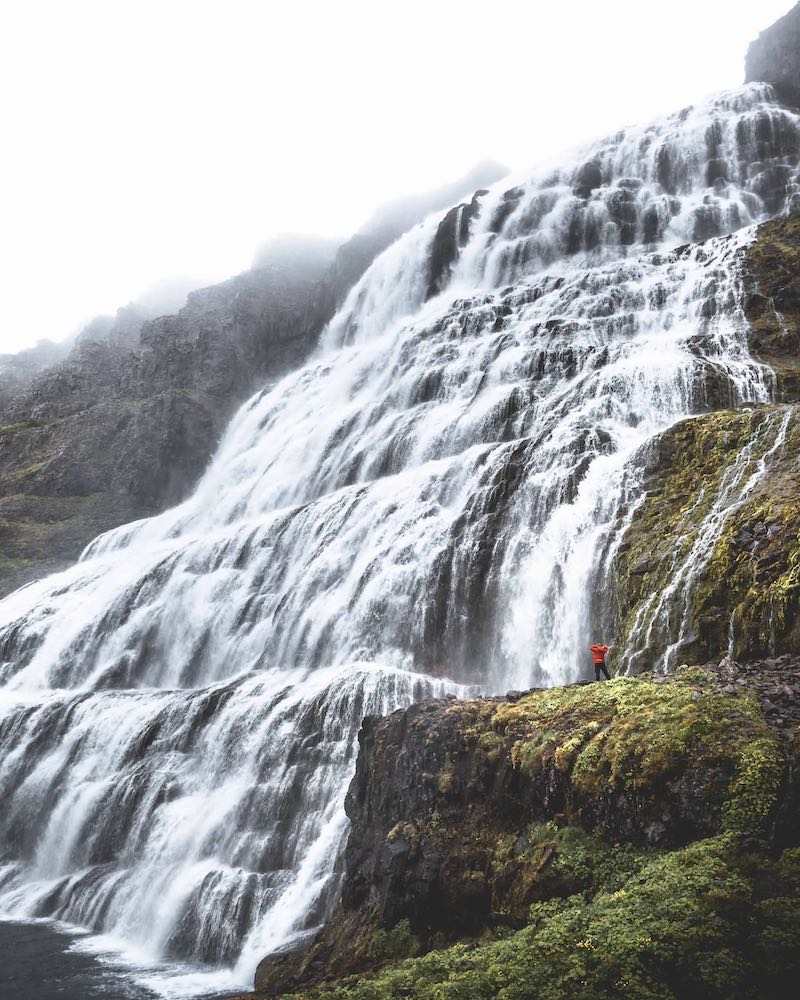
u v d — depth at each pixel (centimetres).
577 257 4509
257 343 6238
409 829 1257
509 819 1173
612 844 1015
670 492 1919
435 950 1107
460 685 1988
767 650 1361
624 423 2530
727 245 3509
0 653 3703
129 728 2433
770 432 1844
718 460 1883
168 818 2048
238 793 1959
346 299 5944
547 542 2102
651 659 1574
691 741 1007
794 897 818
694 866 875
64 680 3391
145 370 6197
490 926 1085
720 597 1500
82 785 2361
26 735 2722
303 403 4828
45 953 1728
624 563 1808
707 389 2488
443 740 1310
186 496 5428
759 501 1603
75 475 5412
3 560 4825
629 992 753
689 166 4588
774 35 5419
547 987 798
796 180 4162
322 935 1366
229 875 1750
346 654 2430
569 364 3073
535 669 1988
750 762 941
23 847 2417
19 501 5256
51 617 3684
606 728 1107
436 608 2291
